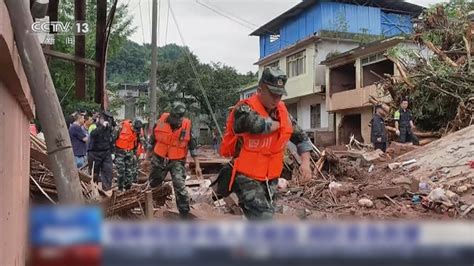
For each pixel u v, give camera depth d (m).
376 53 23.48
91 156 9.79
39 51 2.46
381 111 12.27
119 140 10.45
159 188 6.74
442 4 18.48
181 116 6.79
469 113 13.45
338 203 7.93
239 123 3.51
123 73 52.28
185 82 40.06
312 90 29.12
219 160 14.09
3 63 2.43
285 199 8.21
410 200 7.75
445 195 7.15
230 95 41.00
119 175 10.44
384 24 30.62
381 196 7.94
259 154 3.60
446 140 10.70
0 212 2.55
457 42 16.45
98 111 10.35
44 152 6.49
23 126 4.50
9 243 2.95
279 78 3.45
